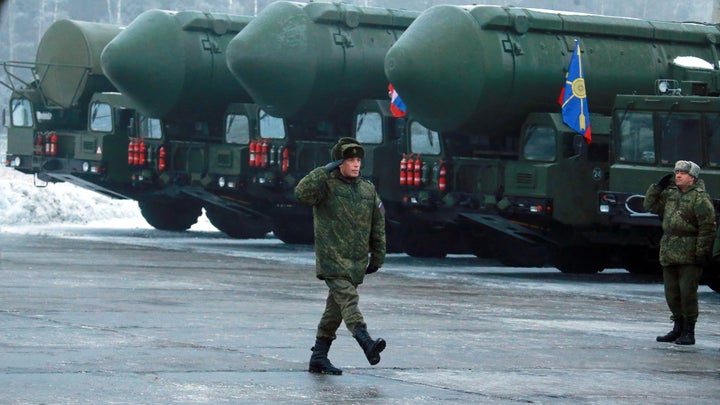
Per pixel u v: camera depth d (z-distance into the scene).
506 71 70.38
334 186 29.91
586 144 70.06
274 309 45.09
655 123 66.06
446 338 39.00
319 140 86.06
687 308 40.97
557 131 69.81
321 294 52.12
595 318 48.38
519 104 71.31
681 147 65.38
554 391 29.50
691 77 76.88
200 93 89.88
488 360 34.31
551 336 41.16
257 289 53.31
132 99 90.06
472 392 28.72
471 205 73.50
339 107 83.56
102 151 95.00
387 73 71.31
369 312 46.09
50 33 100.19
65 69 99.19
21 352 31.17
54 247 74.12
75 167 97.38
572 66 71.56
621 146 67.44
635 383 31.56
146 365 30.05
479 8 70.94
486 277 68.31
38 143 100.44
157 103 89.44
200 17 89.56
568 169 69.81
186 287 52.59
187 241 89.12
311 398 26.91
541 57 71.50
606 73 74.56
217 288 52.88
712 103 64.44
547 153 70.38
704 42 79.69
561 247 72.94
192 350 33.00
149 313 41.66
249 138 87.94
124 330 36.59
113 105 95.12
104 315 40.31
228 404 25.72
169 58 88.31
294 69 80.69
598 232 70.56
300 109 82.56
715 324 49.00
